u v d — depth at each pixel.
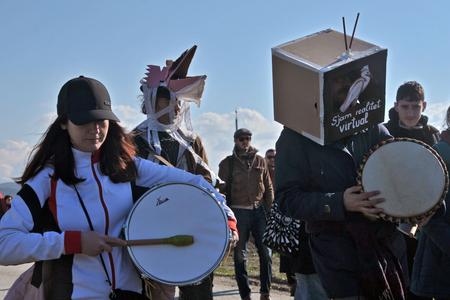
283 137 3.74
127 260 3.16
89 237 2.97
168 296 3.46
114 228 3.15
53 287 3.04
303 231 5.01
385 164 3.47
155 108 5.08
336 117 3.48
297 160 3.66
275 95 3.75
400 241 3.72
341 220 3.53
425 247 4.17
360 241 3.50
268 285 8.24
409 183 3.45
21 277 3.21
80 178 3.09
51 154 3.10
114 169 3.16
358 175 3.51
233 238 3.27
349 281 3.54
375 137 3.74
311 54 3.71
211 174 5.24
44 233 2.99
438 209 3.67
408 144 3.50
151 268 3.10
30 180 3.09
